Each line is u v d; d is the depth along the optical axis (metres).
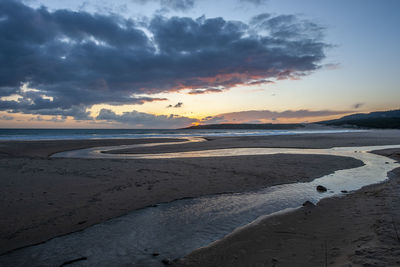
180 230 5.18
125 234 5.00
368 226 4.67
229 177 10.26
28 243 4.61
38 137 44.22
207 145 26.47
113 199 7.27
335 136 42.75
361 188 8.47
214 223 5.57
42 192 7.80
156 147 24.62
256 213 6.21
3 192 7.71
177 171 11.36
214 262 3.79
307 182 9.55
